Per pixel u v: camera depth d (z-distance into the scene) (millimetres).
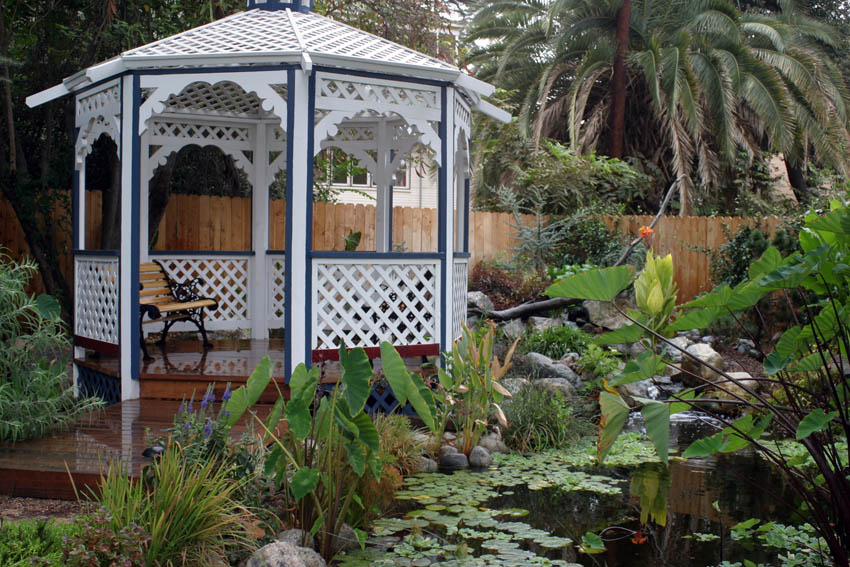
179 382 7195
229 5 11844
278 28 7613
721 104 15859
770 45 17406
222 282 10102
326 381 6930
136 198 7203
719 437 4141
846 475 4316
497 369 6773
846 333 4340
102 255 7578
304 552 4004
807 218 4184
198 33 7758
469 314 12086
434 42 14289
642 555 4504
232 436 5691
